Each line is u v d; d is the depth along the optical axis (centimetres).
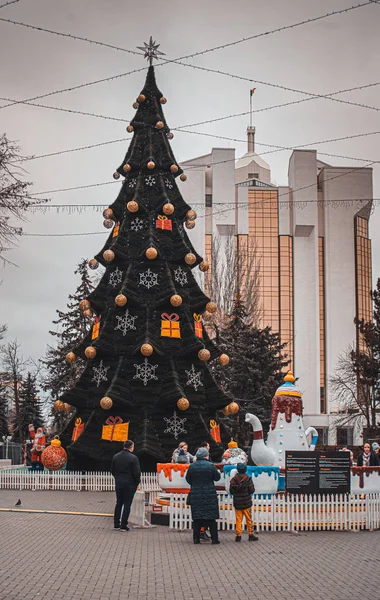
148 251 3197
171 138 3638
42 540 1583
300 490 1842
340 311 11031
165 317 3216
